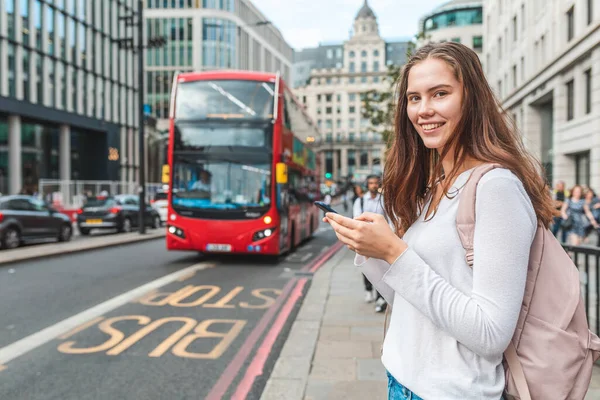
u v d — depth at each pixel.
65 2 37.66
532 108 27.91
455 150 1.40
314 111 114.94
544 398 1.22
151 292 8.35
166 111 67.50
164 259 12.87
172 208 11.77
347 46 114.31
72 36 38.69
